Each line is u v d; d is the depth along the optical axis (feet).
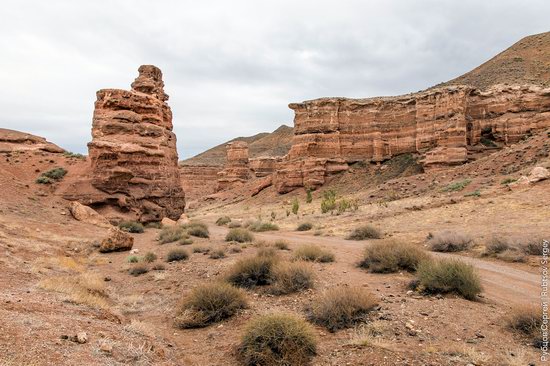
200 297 33.65
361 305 30.22
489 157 188.14
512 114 212.43
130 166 133.49
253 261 44.37
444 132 212.23
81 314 28.19
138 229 116.47
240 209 264.93
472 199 121.70
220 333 29.45
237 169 379.55
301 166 267.39
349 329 27.66
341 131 266.16
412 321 28.43
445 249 69.77
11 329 20.24
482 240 73.36
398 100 253.44
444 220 102.27
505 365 21.08
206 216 249.14
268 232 123.65
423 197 156.97
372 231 93.35
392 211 130.41
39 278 43.75
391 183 206.90
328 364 21.93
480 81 349.00
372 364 21.26
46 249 67.46
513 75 331.77
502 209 100.89
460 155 204.23
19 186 118.01
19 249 60.18
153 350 23.41
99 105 139.64
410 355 22.21
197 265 58.08
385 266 48.93
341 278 45.03
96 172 127.54
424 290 38.04
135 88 157.99
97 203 124.77
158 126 150.71
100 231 104.58
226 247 74.79
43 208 109.81
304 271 40.91
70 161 145.07
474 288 36.22
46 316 24.77
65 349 19.33
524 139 201.16
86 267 61.62
